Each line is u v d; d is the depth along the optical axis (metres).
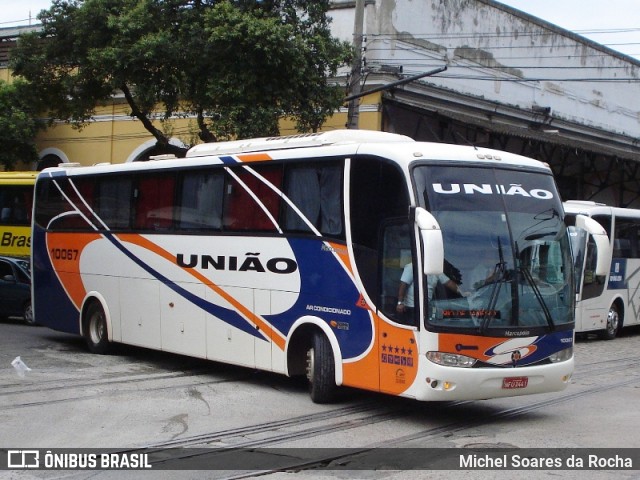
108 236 14.84
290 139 11.87
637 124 41.66
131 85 24.44
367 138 11.25
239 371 13.79
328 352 10.81
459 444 8.80
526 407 10.97
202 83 21.69
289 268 11.30
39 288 16.62
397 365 9.60
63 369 13.57
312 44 21.89
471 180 9.89
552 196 10.48
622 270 20.86
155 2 22.28
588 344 19.36
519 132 27.80
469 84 29.91
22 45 24.44
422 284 9.29
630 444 8.82
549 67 34.31
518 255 9.77
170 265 13.44
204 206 12.88
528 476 7.50
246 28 20.66
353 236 10.35
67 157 32.50
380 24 26.25
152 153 30.97
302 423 9.83
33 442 8.77
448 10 28.94
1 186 24.16
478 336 9.32
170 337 13.43
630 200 38.44
